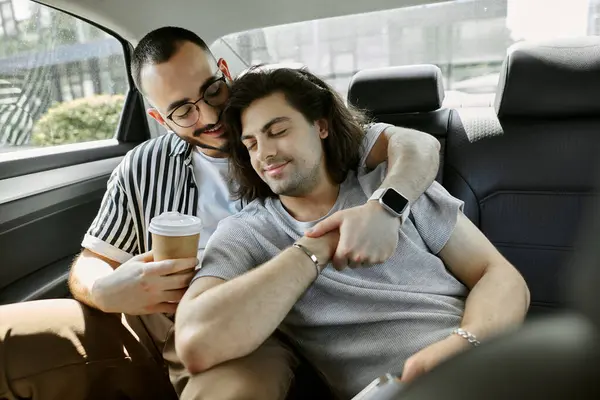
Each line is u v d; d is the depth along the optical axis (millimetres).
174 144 1470
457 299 1152
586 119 1628
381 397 680
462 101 1931
